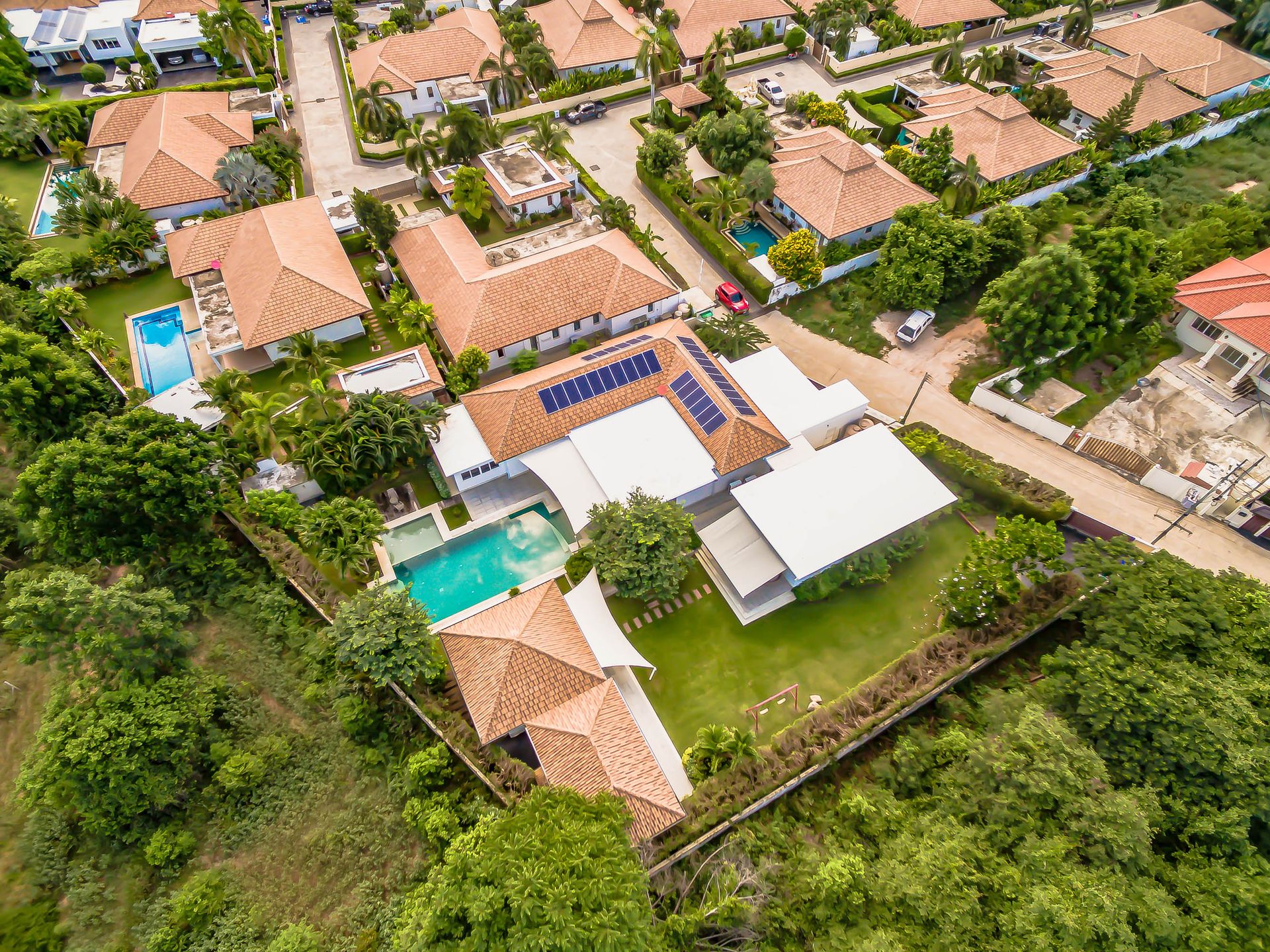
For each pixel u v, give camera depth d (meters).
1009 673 46.88
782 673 47.44
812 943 35.62
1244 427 57.81
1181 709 36.88
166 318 71.25
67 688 40.81
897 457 54.44
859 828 40.09
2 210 74.69
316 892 38.28
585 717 41.97
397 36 95.81
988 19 105.94
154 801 39.09
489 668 43.47
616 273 66.75
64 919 37.69
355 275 70.12
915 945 33.41
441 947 31.12
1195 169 81.44
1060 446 58.31
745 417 55.38
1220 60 91.25
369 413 52.84
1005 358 63.81
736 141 78.62
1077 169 77.81
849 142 75.19
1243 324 57.72
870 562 50.75
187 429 49.34
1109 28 99.88
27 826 40.16
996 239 66.88
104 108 88.88
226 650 46.91
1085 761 36.50
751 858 39.41
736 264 71.50
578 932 28.61
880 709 44.56
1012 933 32.22
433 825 38.16
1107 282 61.22
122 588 41.28
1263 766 35.28
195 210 80.50
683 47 99.81
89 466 45.09
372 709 43.31
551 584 48.91
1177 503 54.16
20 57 96.56
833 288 70.94
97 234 73.81
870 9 106.75
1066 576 48.81
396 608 44.47
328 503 50.91
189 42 101.25
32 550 51.91
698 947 35.97
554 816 33.34
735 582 49.41
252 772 40.91
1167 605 41.50
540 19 106.88
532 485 57.84
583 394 57.12
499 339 63.25
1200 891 33.34
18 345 55.31
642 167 81.88
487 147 82.81
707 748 42.25
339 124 94.38
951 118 82.06
